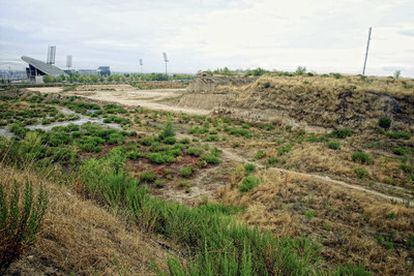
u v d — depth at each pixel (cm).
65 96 5459
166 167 1714
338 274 587
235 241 585
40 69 11050
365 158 1750
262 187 1277
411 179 1460
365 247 838
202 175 1616
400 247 858
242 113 3631
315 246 820
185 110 4534
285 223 970
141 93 6994
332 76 3938
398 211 1036
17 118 3409
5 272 296
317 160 1706
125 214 688
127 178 942
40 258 339
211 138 2500
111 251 425
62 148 1758
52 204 478
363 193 1243
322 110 3012
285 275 503
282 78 4038
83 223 487
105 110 4397
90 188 785
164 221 740
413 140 2236
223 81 5322
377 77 3766
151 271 414
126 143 2248
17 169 674
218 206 1100
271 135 2758
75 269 350
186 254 579
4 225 308
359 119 2709
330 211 1076
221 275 415
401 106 2717
